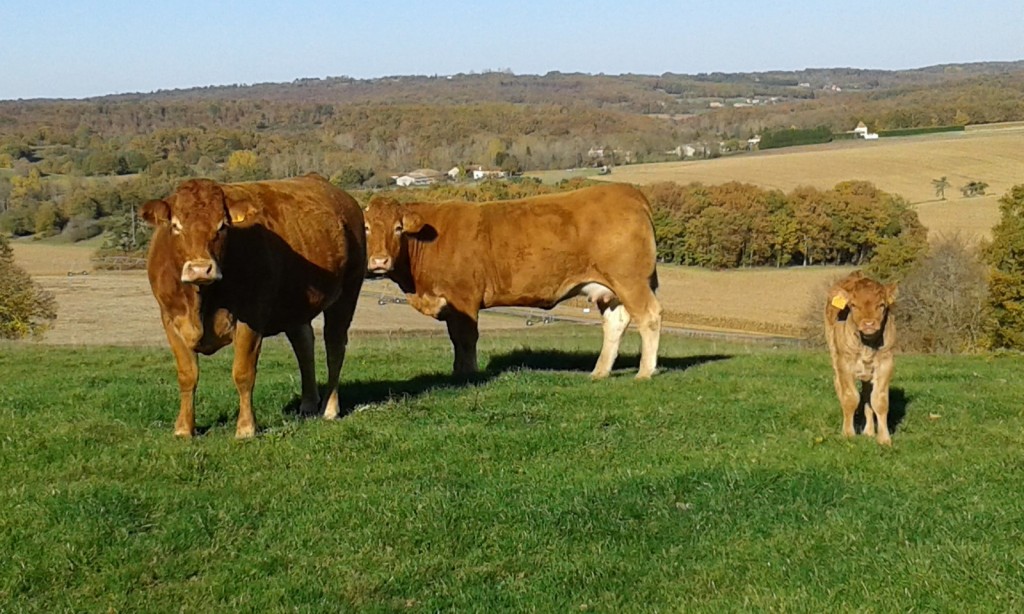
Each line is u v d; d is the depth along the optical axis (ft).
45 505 25.23
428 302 47.42
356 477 28.55
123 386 44.11
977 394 42.55
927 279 119.14
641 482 27.86
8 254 117.50
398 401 38.81
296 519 25.21
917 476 28.89
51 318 114.73
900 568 21.90
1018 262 112.37
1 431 33.01
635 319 46.85
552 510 25.85
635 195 47.21
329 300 36.63
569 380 44.91
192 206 29.66
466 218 46.98
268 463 29.71
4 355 61.82
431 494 26.76
